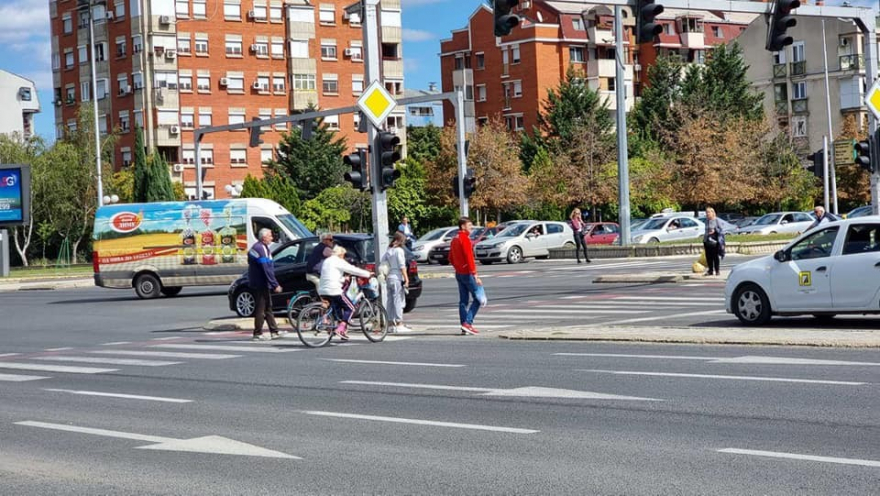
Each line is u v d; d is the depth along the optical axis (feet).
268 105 289.94
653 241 169.58
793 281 56.90
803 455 26.27
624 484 24.18
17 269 216.54
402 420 34.12
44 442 32.91
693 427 30.68
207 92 281.54
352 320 62.54
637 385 39.17
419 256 174.50
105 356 59.72
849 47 293.84
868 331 51.78
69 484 26.73
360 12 68.49
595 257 156.46
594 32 330.75
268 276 66.59
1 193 179.93
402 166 265.34
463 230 62.85
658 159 254.27
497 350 53.57
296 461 28.40
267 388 43.29
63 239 240.94
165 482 26.53
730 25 358.23
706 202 231.50
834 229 56.24
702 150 226.38
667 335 53.72
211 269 113.50
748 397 35.37
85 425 35.81
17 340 73.46
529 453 28.14
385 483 25.40
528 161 284.82
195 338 69.51
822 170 84.64
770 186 253.03
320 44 297.12
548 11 330.34
